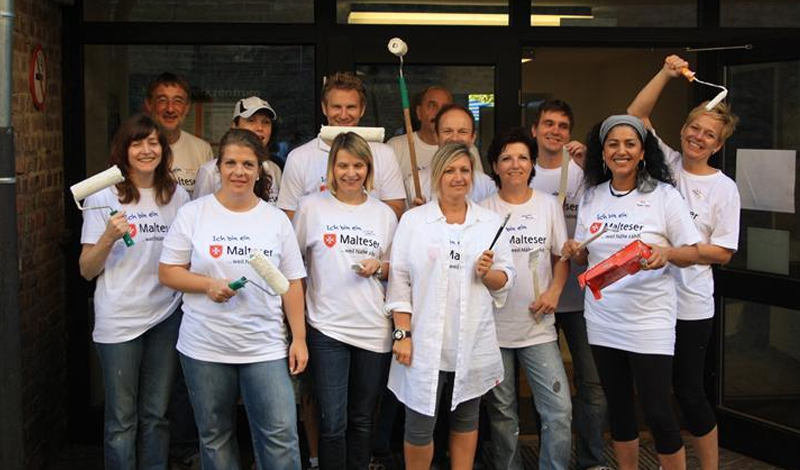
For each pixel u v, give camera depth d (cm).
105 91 498
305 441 509
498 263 388
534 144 414
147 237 387
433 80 507
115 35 491
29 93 439
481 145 512
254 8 497
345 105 422
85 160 498
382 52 499
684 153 420
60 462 483
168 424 404
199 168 449
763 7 526
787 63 484
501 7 507
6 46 307
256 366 370
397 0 501
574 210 447
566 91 873
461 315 379
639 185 388
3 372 316
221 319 365
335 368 391
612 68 853
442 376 386
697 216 412
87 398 504
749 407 511
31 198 443
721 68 515
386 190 428
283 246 375
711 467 419
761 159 496
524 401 588
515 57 507
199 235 367
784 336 492
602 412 451
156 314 389
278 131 505
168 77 451
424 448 394
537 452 510
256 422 373
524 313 411
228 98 502
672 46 527
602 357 399
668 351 384
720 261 410
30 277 441
